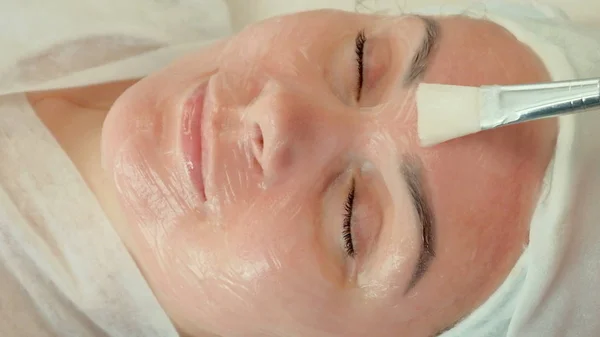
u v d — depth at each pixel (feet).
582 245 2.33
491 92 1.90
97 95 3.26
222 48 2.80
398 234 2.23
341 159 2.32
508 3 3.24
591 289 2.40
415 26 2.47
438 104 2.05
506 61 2.44
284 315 2.37
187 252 2.37
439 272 2.28
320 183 2.30
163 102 2.53
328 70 2.52
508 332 2.48
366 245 2.32
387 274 2.25
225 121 2.32
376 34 2.61
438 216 2.22
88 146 2.95
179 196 2.35
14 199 2.67
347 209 2.31
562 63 2.51
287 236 2.26
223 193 2.29
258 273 2.29
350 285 2.34
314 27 2.66
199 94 2.43
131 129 2.47
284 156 2.21
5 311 2.65
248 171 2.28
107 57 3.35
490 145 2.24
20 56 3.02
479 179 2.23
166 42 3.62
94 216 2.67
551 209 2.29
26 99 2.98
